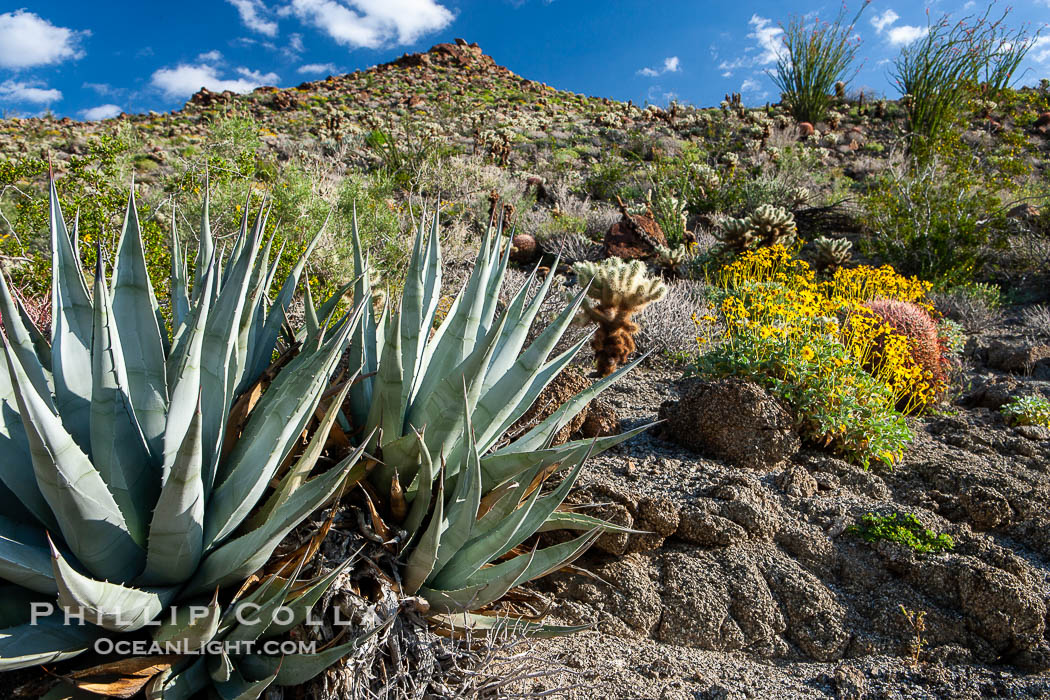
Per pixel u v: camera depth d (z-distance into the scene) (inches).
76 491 76.9
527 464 111.8
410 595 105.8
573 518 125.7
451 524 106.8
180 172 371.2
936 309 383.2
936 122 949.8
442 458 97.3
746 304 316.8
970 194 530.9
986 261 474.0
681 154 881.5
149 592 84.4
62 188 279.9
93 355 85.4
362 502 113.0
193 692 88.1
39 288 209.8
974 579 146.3
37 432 72.3
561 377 191.6
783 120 1068.5
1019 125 945.5
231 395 104.8
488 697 103.0
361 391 126.3
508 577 98.4
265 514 95.6
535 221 560.4
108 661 87.4
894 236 475.2
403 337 117.8
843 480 188.9
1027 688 129.8
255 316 120.6
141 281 92.4
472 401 109.0
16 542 82.5
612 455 192.9
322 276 301.1
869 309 273.0
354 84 1745.8
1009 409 239.0
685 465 187.0
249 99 1438.2
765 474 188.7
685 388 251.3
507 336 128.3
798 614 144.5
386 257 326.0
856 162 853.8
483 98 1595.7
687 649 137.7
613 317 235.3
